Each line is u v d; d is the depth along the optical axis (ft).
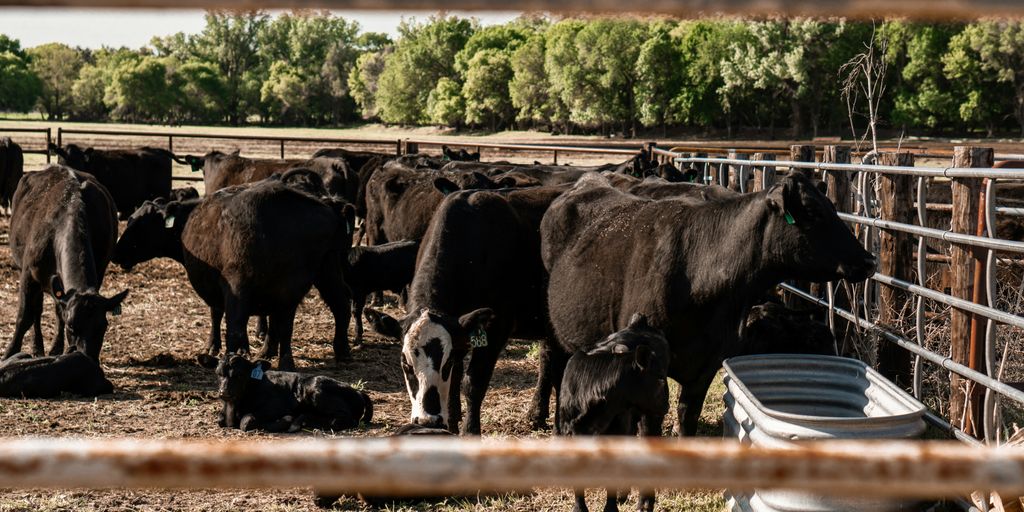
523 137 327.06
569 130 352.90
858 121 293.02
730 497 16.25
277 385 22.45
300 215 28.02
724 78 286.25
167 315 35.96
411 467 2.99
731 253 16.69
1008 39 244.01
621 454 3.04
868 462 3.00
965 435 15.81
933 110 271.28
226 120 485.97
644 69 299.17
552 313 19.53
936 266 24.39
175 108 465.88
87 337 25.55
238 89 483.51
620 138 315.17
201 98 463.01
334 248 29.01
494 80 366.22
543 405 22.40
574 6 2.31
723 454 3.03
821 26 256.93
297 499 17.49
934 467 2.97
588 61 307.78
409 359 17.19
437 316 17.60
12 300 37.93
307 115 486.38
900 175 20.27
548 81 342.03
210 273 28.43
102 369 27.09
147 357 29.60
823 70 269.03
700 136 312.29
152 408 23.75
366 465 2.98
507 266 20.24
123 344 31.22
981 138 277.44
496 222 20.07
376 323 18.07
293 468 2.97
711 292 16.85
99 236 30.96
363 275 32.60
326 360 30.19
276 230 27.48
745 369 17.11
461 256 19.60
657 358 14.06
